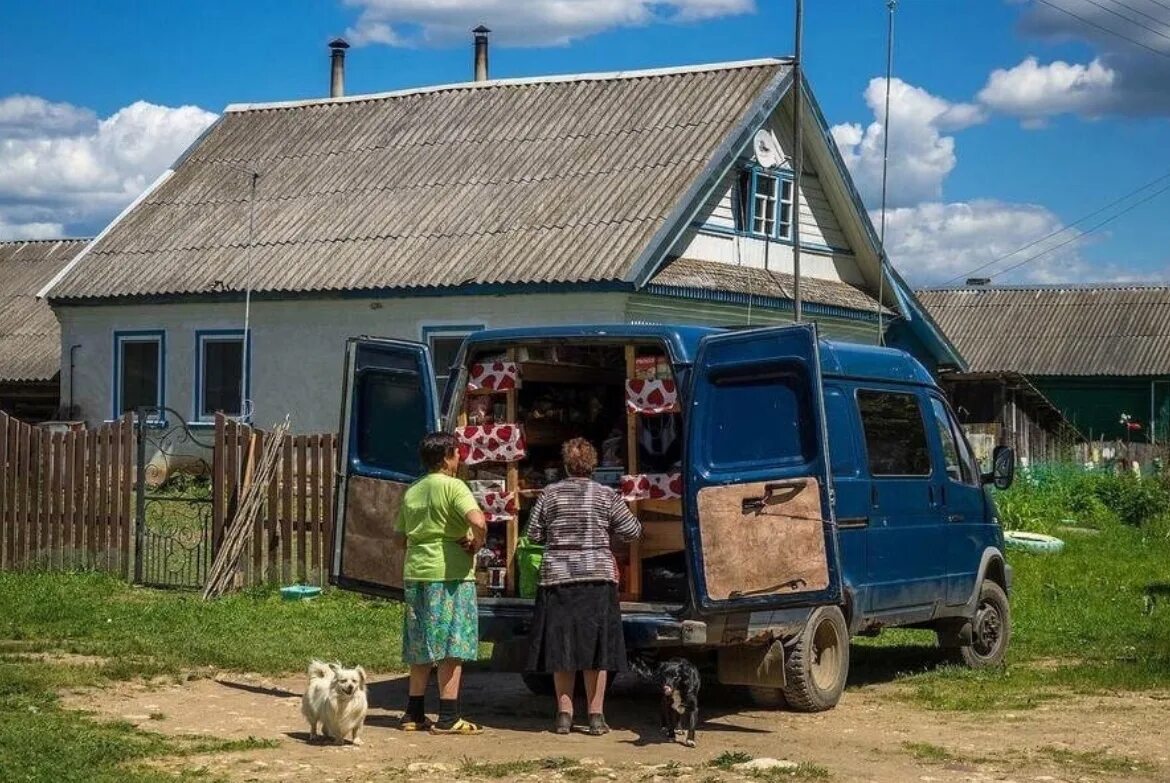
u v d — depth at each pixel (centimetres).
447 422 1130
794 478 970
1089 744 955
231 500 1658
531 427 1156
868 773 862
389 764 878
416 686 995
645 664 1063
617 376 1212
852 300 2930
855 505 1134
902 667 1330
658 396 1056
